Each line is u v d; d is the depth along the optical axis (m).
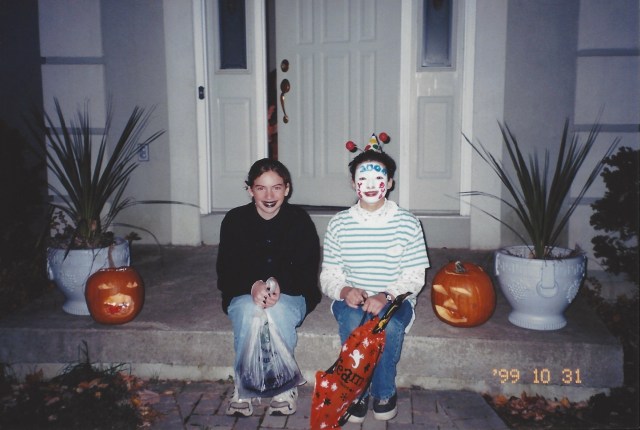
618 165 3.55
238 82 4.53
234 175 4.63
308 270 2.87
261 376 2.72
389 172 2.78
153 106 4.34
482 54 4.05
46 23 4.27
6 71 4.40
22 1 4.34
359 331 2.52
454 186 4.45
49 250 3.23
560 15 3.95
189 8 4.24
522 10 3.98
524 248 3.18
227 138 4.60
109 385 2.97
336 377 2.52
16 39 4.36
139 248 4.45
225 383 3.10
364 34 4.49
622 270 3.64
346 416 2.63
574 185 4.05
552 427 2.71
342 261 2.81
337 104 4.59
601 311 3.58
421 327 3.02
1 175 3.88
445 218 4.31
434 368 2.95
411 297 2.76
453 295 2.95
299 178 4.73
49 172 4.42
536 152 4.10
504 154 4.14
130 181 4.45
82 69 4.31
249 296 2.73
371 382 2.72
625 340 3.33
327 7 4.51
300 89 4.62
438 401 2.90
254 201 2.88
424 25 4.34
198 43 4.34
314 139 4.66
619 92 3.95
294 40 4.58
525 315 3.02
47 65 4.31
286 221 2.85
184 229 4.48
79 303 3.26
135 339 3.05
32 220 4.10
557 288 2.88
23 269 3.75
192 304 3.37
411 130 4.45
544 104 4.05
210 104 4.55
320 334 2.96
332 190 4.69
